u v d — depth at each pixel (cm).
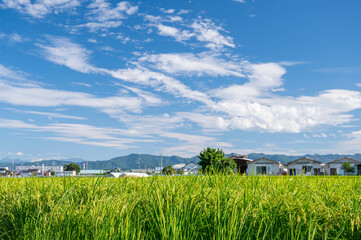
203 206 348
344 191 494
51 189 493
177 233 292
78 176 619
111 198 379
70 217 336
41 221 344
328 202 398
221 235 289
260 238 304
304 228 315
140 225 334
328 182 591
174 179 507
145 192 443
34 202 409
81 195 440
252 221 322
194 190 425
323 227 326
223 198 363
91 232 307
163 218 302
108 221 311
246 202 358
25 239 323
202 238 304
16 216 386
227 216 314
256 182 493
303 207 352
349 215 332
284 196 364
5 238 351
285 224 321
